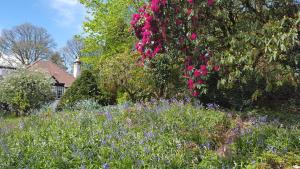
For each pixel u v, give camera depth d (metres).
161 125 6.87
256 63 7.14
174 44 8.06
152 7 7.72
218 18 7.74
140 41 8.66
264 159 5.04
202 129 6.69
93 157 5.25
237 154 5.28
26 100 19.70
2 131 7.56
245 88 10.13
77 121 7.65
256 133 6.07
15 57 45.84
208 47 7.71
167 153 5.39
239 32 7.24
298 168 4.83
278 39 6.29
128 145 5.67
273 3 7.73
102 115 8.41
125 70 13.26
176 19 7.73
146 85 12.87
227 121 7.47
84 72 15.48
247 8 7.72
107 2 21.77
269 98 10.45
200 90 9.42
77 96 15.02
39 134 6.68
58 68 38.69
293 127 6.73
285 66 7.29
